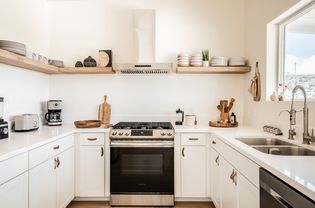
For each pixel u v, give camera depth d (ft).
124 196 8.54
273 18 7.54
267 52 8.07
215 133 7.91
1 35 7.39
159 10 10.30
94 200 9.04
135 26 9.34
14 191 5.05
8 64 7.50
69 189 8.20
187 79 10.39
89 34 10.42
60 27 10.44
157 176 8.50
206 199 8.98
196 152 8.72
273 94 7.64
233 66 9.53
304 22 7.05
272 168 3.83
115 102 10.47
